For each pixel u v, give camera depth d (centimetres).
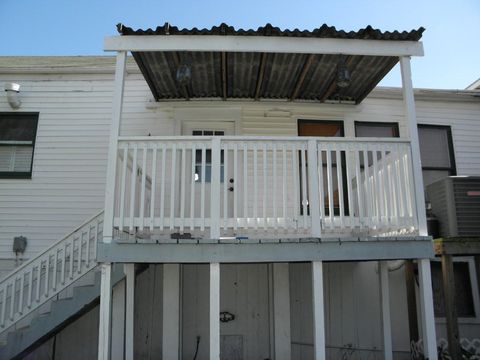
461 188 595
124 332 602
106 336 482
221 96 731
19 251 705
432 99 807
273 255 502
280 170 723
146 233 621
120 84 529
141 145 521
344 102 756
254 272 718
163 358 653
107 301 489
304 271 726
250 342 698
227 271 714
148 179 679
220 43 530
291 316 712
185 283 707
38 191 726
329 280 732
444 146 805
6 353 543
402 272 736
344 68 545
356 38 539
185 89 702
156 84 679
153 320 689
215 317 487
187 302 703
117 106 524
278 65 616
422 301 512
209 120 739
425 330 503
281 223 521
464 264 766
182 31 523
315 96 732
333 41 538
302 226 516
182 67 540
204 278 711
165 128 735
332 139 530
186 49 528
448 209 591
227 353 692
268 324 703
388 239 512
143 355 679
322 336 491
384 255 511
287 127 743
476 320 740
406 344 720
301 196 717
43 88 758
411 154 534
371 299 726
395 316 726
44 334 552
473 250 580
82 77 762
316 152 527
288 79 665
